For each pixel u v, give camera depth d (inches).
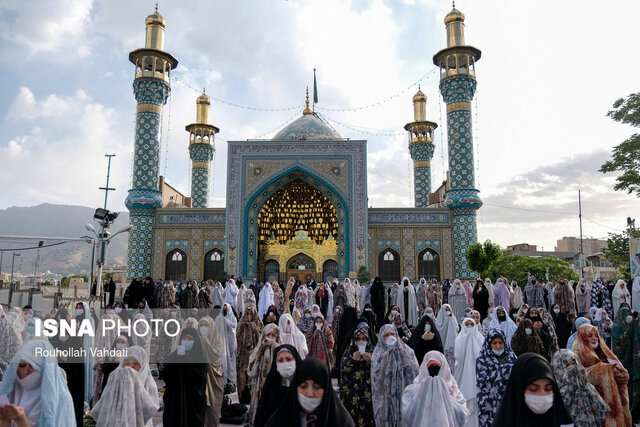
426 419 152.7
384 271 835.4
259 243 872.3
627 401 173.3
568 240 2598.4
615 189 777.6
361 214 812.0
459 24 871.1
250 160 831.1
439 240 839.1
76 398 195.6
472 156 834.8
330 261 864.3
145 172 836.6
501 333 181.3
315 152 829.8
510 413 117.3
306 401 114.0
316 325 263.3
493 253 737.0
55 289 745.6
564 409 116.9
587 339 180.1
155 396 168.9
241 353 268.5
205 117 1120.2
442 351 223.5
